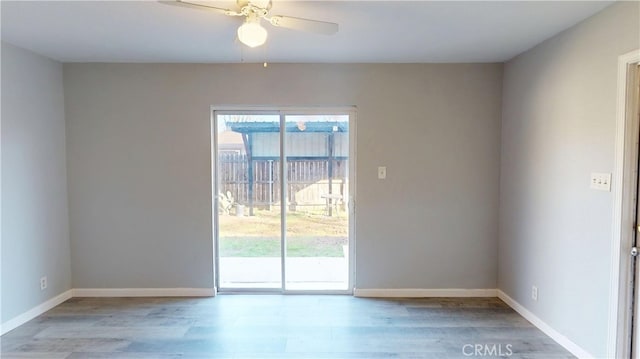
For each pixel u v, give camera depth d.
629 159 2.18
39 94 3.28
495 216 3.67
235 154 3.77
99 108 3.58
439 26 2.59
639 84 2.16
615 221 2.24
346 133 3.74
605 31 2.29
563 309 2.71
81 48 3.10
